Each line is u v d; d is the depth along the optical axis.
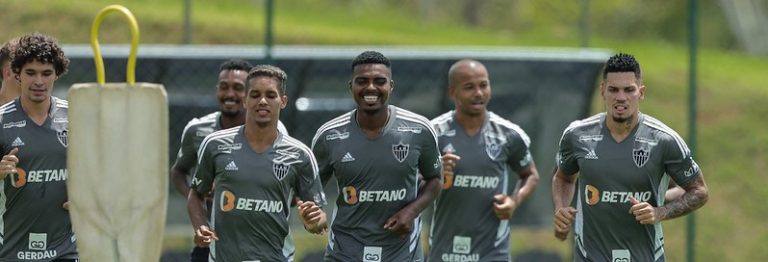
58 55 24.48
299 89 37.66
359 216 26.06
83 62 36.75
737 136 59.75
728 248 51.81
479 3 80.44
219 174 24.55
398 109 26.31
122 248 19.03
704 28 84.69
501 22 80.00
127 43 60.97
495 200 29.69
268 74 24.34
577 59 38.28
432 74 38.12
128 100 18.83
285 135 24.91
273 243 24.67
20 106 25.12
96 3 64.69
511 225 38.97
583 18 52.44
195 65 37.19
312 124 37.84
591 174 24.97
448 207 30.09
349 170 25.84
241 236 24.53
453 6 81.25
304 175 24.67
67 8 62.16
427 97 38.22
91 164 18.88
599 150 24.92
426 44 68.31
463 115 30.03
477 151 29.95
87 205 18.94
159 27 62.00
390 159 25.78
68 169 18.86
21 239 25.34
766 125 60.97
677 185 25.36
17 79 25.09
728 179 56.25
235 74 27.97
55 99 25.58
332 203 38.38
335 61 37.66
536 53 38.62
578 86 38.41
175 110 37.19
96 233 19.00
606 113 25.19
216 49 38.00
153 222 19.06
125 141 18.86
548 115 38.47
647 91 63.59
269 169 24.41
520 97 38.31
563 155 25.70
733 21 82.31
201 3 70.44
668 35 84.19
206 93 37.22
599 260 25.11
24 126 25.02
